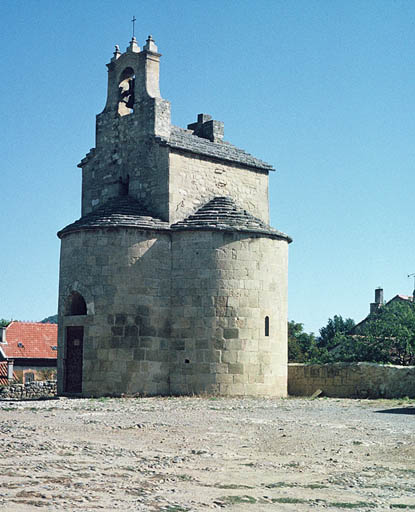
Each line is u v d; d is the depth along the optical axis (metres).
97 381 31.44
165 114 35.22
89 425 19.81
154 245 32.50
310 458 15.07
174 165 33.94
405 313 50.03
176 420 21.33
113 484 11.93
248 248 32.41
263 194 38.44
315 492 11.90
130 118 35.91
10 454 14.48
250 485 12.34
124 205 33.75
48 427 19.23
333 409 25.16
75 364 32.78
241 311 31.88
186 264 32.41
